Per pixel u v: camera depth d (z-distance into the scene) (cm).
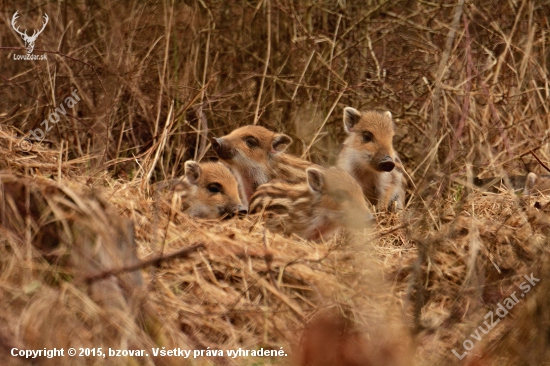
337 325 734
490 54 1489
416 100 1535
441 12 1619
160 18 1531
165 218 999
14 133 1235
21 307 711
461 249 930
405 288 890
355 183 1176
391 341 737
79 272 734
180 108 1448
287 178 1407
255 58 1580
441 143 1416
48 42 1489
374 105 1580
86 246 741
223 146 1391
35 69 1450
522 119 1435
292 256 917
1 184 762
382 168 1359
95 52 1502
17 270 731
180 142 1459
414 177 1446
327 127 1552
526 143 1456
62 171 1068
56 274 732
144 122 1473
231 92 1555
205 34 1555
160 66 1510
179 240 919
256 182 1407
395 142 1541
